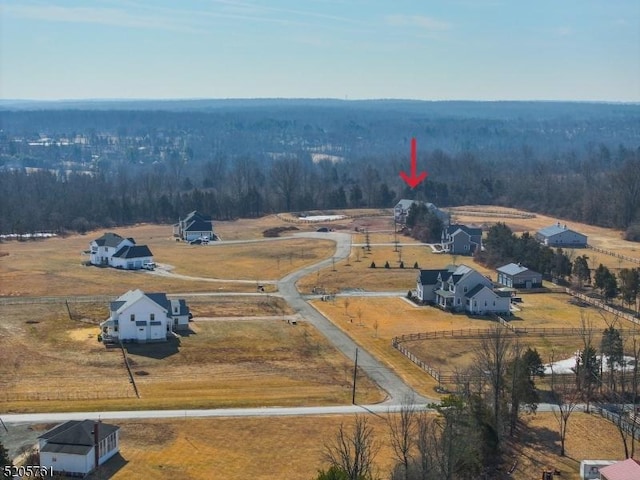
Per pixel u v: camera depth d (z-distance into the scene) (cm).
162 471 6712
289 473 6744
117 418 7831
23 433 7344
